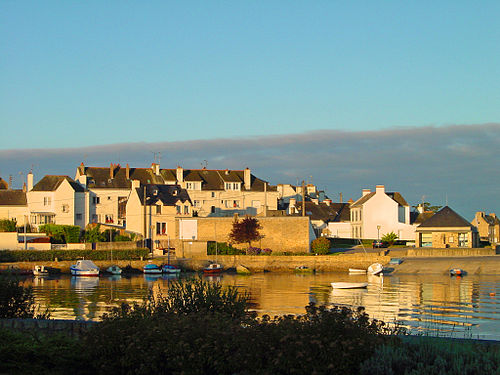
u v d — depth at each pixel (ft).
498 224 438.81
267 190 387.96
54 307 142.72
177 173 372.99
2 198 321.93
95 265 249.14
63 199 326.44
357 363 44.88
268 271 265.54
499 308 141.08
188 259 268.21
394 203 354.74
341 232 385.70
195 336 48.93
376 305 147.02
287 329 47.29
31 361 51.19
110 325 52.75
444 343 49.34
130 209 319.27
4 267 247.09
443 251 277.85
